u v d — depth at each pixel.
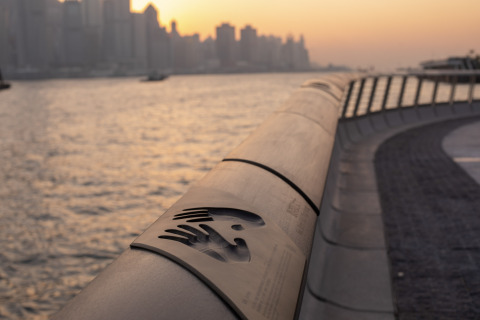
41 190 35.69
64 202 31.91
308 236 1.84
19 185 37.62
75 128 78.25
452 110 20.44
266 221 1.69
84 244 23.33
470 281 4.31
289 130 3.31
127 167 44.03
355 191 7.83
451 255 4.93
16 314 16.38
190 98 153.62
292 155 2.68
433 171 9.40
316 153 2.99
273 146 2.78
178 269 1.15
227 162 2.39
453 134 14.98
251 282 1.24
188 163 45.53
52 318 0.94
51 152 54.34
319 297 4.11
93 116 99.12
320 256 4.85
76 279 19.20
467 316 3.73
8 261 21.17
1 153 54.19
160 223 1.51
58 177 40.38
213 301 1.08
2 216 28.78
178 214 1.60
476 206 6.75
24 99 168.38
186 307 1.02
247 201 1.83
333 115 4.86
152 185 36.47
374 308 3.93
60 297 17.69
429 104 19.72
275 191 2.05
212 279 1.15
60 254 21.95
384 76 16.06
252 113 97.81
